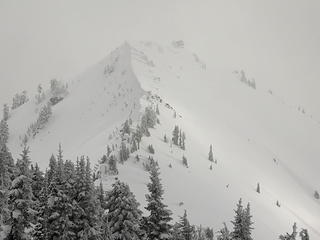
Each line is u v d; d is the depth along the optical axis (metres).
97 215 29.09
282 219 144.62
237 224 30.30
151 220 29.45
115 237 29.00
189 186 126.88
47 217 27.56
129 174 115.69
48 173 35.97
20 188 28.53
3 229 28.03
